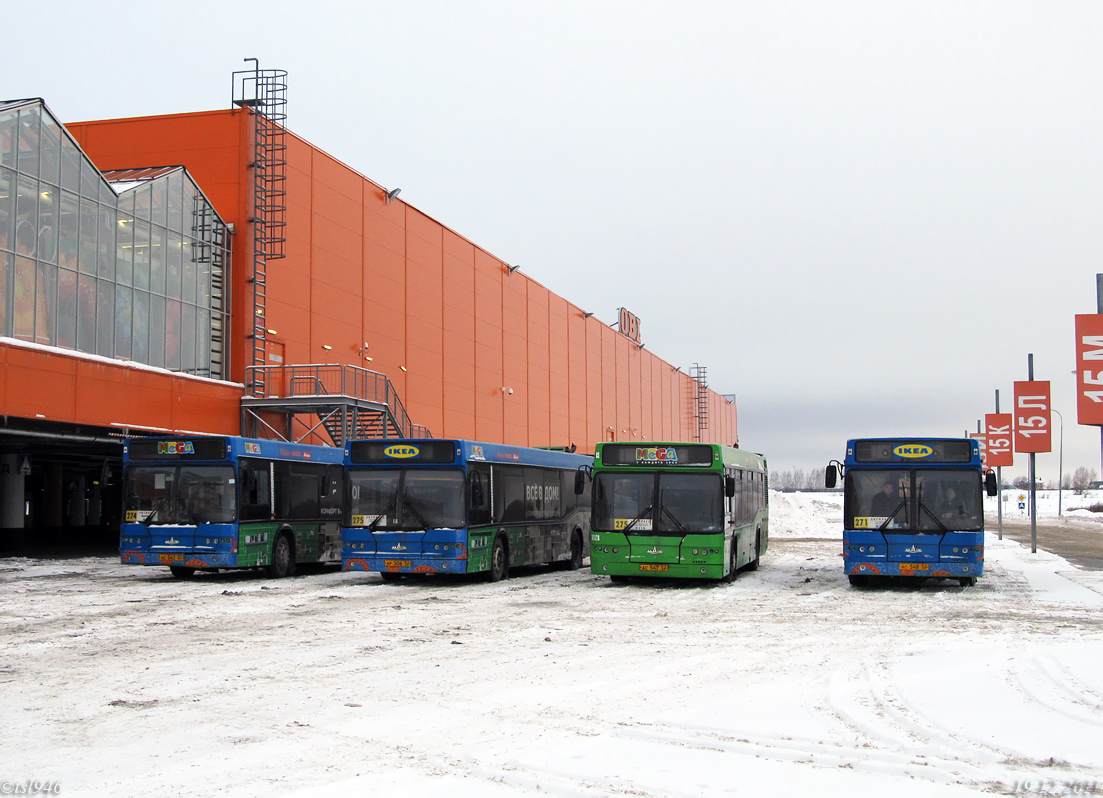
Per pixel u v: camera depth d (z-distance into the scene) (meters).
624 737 7.95
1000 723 8.22
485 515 23.27
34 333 25.81
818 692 9.76
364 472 22.72
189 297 32.31
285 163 35.34
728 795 6.33
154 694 9.91
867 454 21.81
